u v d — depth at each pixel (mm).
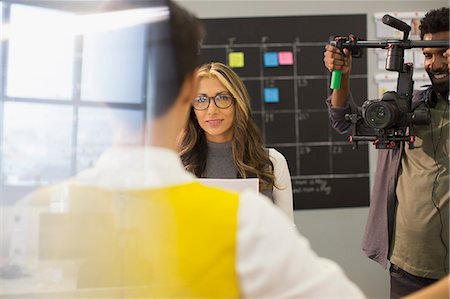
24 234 688
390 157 2000
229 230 616
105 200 661
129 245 647
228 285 614
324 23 2975
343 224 2998
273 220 629
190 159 1805
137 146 666
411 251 1918
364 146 3000
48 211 687
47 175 720
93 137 695
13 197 715
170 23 665
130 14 670
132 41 664
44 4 752
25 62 768
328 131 2982
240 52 2934
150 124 664
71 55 715
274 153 1857
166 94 661
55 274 671
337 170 2990
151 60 660
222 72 1780
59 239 673
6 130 757
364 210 3006
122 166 665
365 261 2990
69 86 713
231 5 2930
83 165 703
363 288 2980
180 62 663
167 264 627
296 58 2963
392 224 1979
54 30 735
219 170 1792
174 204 636
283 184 1813
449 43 1773
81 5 699
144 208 647
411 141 1825
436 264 1880
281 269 609
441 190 1870
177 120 682
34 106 749
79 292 658
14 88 764
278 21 2951
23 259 681
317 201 2990
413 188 1913
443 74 1840
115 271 647
